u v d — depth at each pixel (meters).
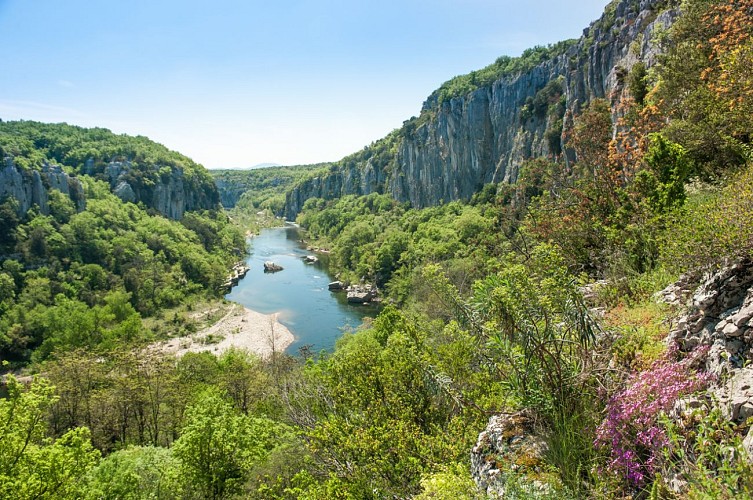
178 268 85.06
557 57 79.00
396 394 11.26
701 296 5.75
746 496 3.08
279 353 41.28
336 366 13.91
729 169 11.44
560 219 14.90
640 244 11.02
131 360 31.44
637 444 4.72
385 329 29.62
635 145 16.81
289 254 118.31
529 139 77.88
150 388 29.36
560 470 4.96
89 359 32.84
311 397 15.00
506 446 5.93
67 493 14.71
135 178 117.56
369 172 155.62
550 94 75.44
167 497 19.33
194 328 61.47
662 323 6.74
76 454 14.84
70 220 80.44
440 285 7.51
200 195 147.50
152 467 20.14
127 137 154.25
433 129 112.06
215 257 98.19
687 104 14.53
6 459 13.70
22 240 71.25
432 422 10.33
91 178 107.38
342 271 88.06
